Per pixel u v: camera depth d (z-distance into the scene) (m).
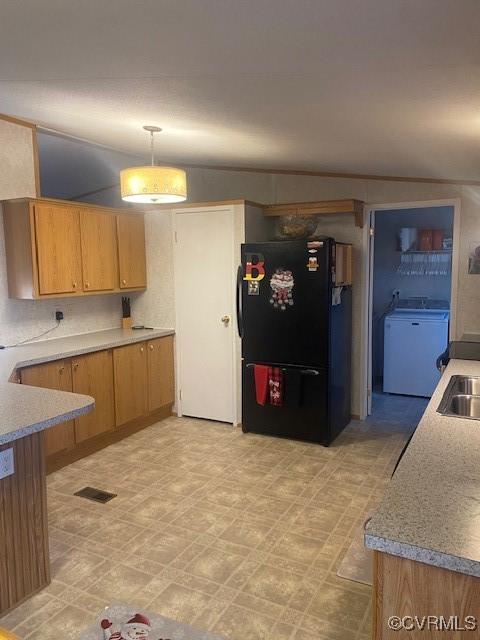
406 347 5.63
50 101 2.87
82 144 4.21
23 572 2.24
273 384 4.18
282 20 1.42
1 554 2.15
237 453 3.95
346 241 4.71
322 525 2.86
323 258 3.92
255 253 4.16
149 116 2.98
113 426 4.11
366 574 2.41
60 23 1.68
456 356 3.22
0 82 2.50
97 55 1.97
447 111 2.14
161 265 4.79
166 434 4.40
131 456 3.90
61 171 5.27
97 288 4.23
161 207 4.71
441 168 3.71
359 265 4.67
